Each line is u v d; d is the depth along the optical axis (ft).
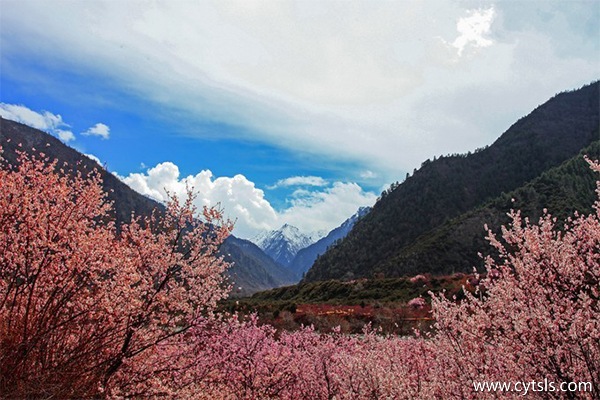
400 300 163.63
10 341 20.51
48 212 22.59
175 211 27.25
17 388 19.66
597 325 16.24
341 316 120.67
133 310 23.47
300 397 34.24
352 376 26.00
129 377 24.35
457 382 20.65
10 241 22.27
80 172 24.98
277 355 36.27
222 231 27.35
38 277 22.16
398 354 29.81
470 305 21.71
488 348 19.88
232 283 28.48
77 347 22.16
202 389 27.22
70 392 21.09
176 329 26.76
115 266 23.34
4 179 21.98
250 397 31.14
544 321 17.15
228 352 30.42
